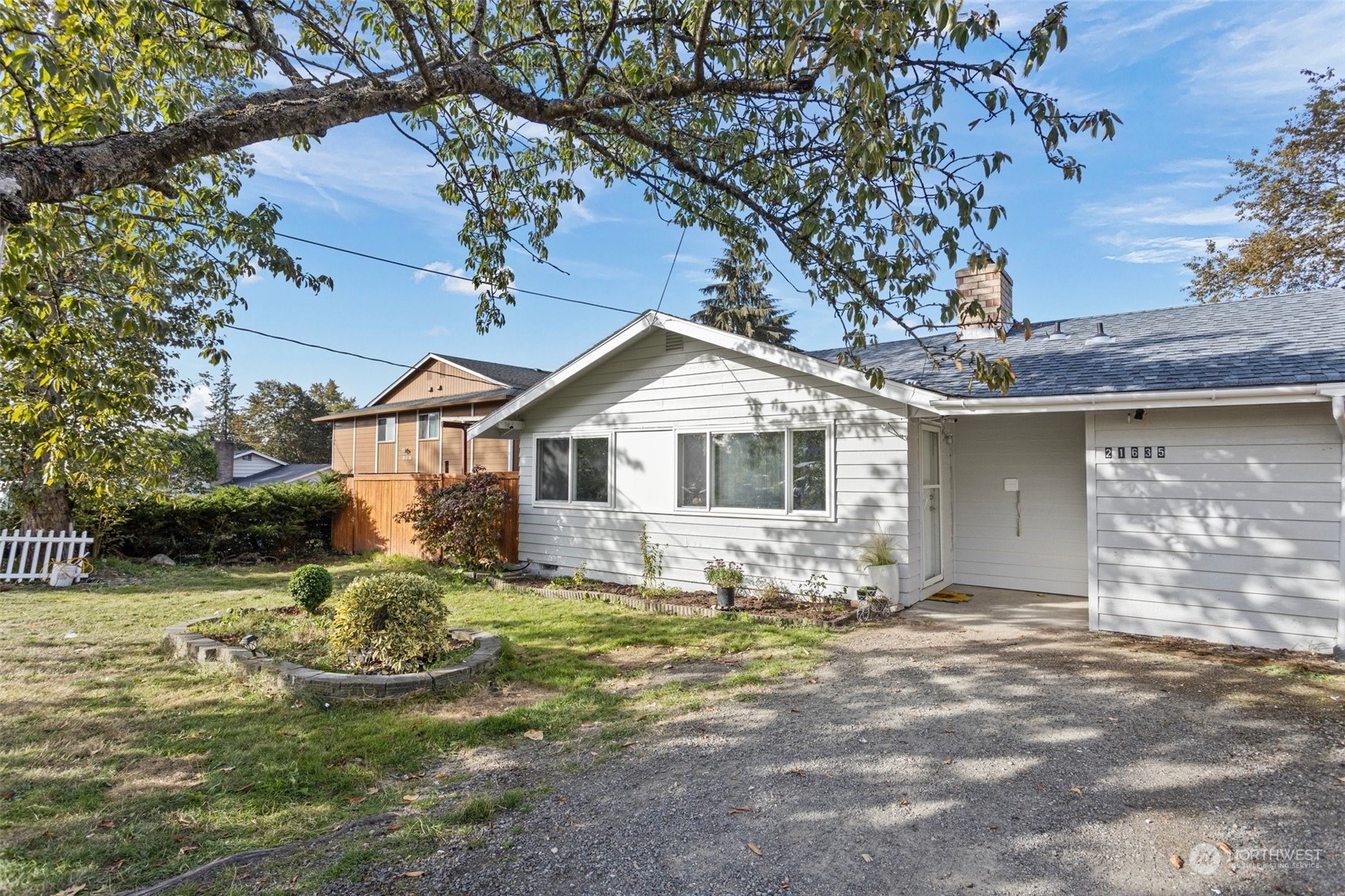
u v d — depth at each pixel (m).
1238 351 6.70
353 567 12.74
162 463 7.72
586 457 10.72
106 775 3.68
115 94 4.32
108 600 9.12
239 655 5.64
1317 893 2.59
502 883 2.70
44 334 5.12
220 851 2.92
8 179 2.50
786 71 3.80
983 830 3.08
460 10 5.75
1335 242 17.27
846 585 8.03
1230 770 3.63
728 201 6.08
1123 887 2.65
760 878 2.74
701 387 9.31
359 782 3.64
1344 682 5.03
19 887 2.62
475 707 4.82
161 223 5.55
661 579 9.65
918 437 8.04
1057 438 8.66
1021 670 5.48
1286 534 5.91
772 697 4.95
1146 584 6.52
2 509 11.40
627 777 3.69
